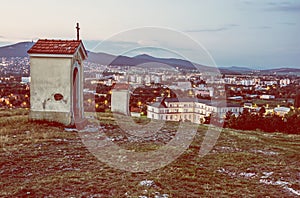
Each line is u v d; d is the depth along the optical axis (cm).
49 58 1120
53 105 1125
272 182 651
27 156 725
